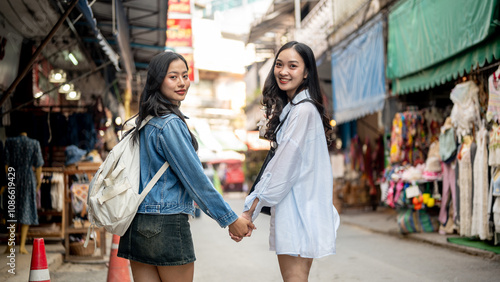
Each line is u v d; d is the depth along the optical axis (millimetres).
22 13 6516
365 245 7855
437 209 8508
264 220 14242
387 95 9438
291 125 2592
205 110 42000
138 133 2605
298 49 2713
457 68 6938
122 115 16594
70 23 7086
